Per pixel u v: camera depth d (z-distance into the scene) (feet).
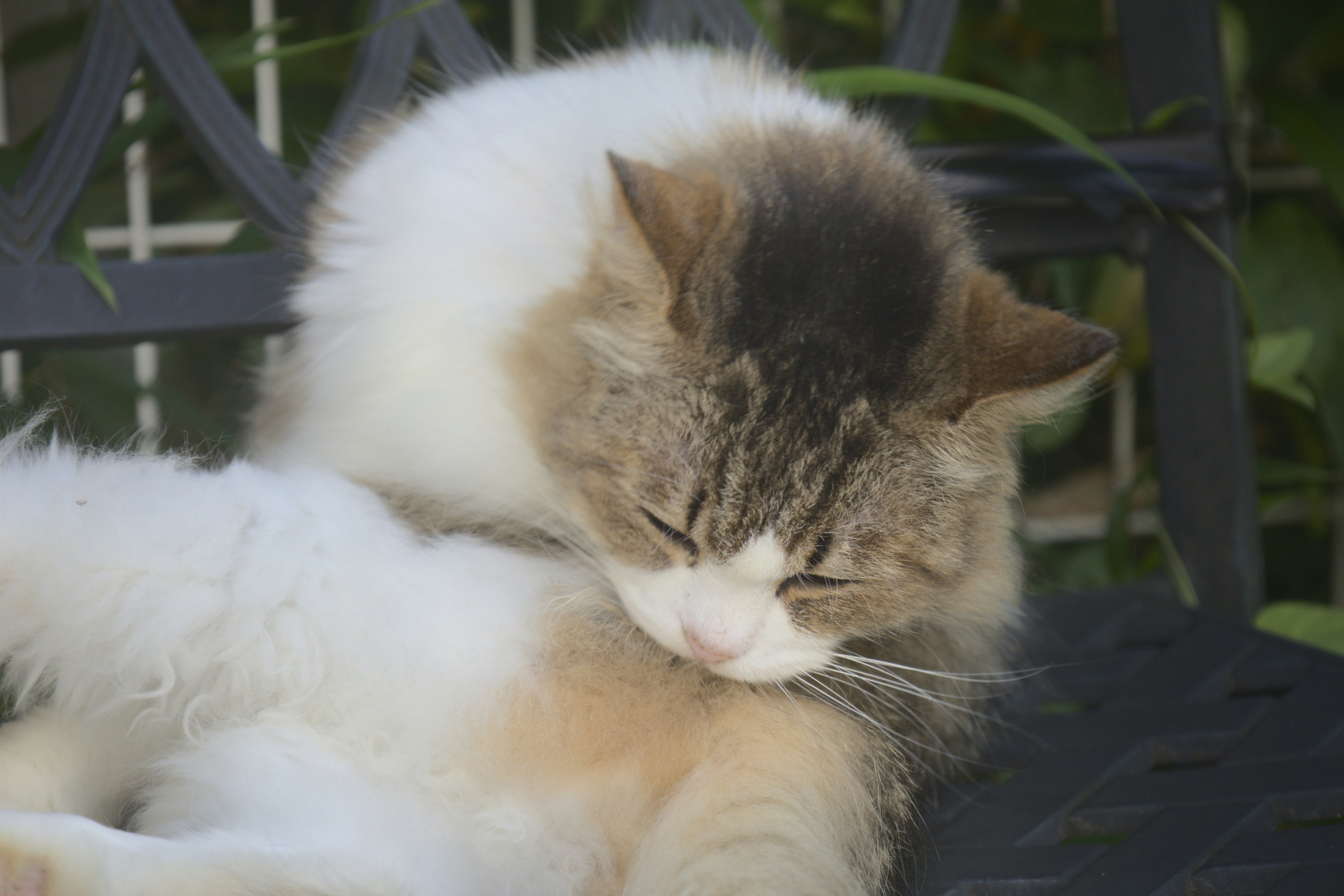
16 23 4.40
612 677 3.32
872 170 3.55
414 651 3.27
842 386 3.41
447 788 3.27
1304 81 4.83
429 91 3.77
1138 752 3.50
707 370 3.39
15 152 3.85
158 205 4.67
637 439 3.39
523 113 3.58
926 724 3.49
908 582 3.46
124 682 3.26
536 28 4.66
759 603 3.42
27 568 3.23
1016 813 3.40
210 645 3.25
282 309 3.69
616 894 3.26
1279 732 3.52
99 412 4.13
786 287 3.42
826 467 3.40
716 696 3.36
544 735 3.28
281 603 3.26
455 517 3.46
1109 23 4.58
